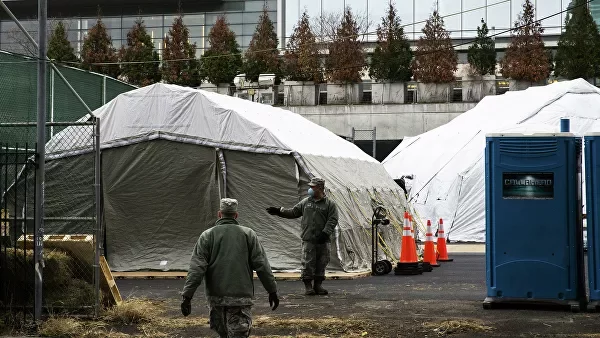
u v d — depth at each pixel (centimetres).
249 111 1900
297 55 4456
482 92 4200
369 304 1255
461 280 1622
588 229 1152
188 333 1029
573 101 3350
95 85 2269
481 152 3106
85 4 5547
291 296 1367
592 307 1145
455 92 4244
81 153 1775
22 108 1869
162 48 5016
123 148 1786
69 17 5562
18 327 1068
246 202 1750
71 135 1795
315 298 1338
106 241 1786
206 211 1759
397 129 4103
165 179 1773
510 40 4647
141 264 1762
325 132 2444
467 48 4847
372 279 1652
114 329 1066
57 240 1172
